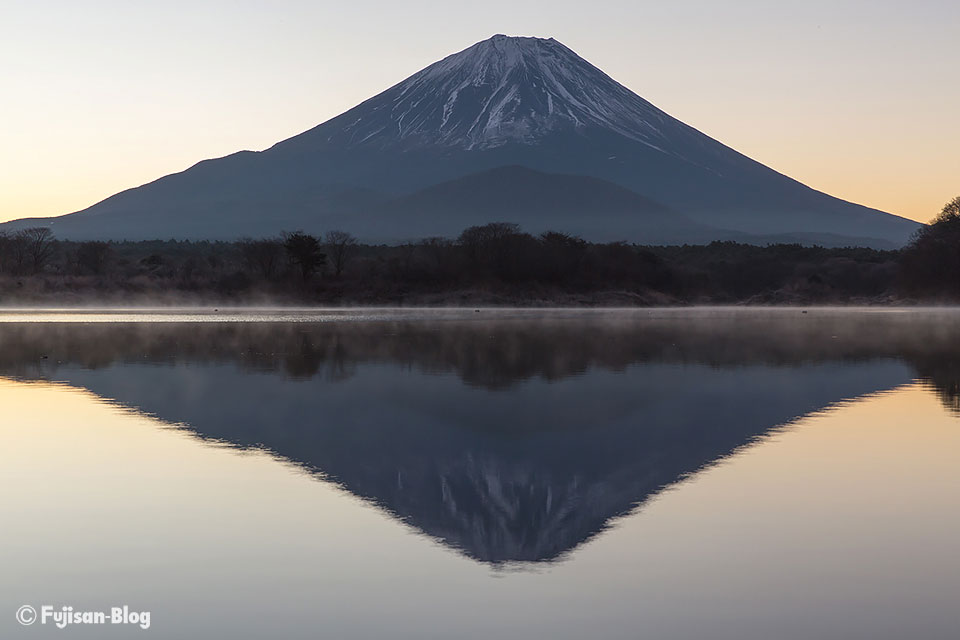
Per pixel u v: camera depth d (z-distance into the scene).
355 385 32.72
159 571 12.94
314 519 15.46
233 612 11.59
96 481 17.88
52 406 27.34
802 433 23.22
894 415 26.00
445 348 48.56
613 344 52.00
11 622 11.31
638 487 17.66
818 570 12.92
